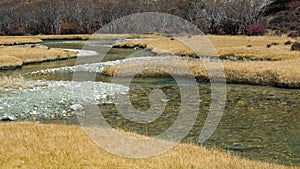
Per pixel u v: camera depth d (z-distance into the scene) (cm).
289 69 3844
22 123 1959
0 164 1227
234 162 1341
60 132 1697
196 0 14925
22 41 11712
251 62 4662
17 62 5606
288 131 1983
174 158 1343
